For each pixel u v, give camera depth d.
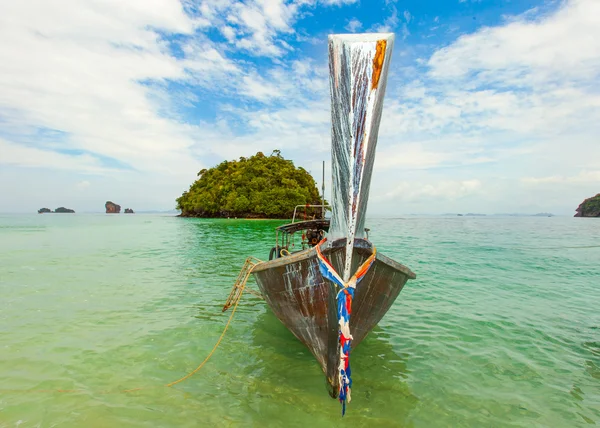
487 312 8.45
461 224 58.12
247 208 75.19
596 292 10.41
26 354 5.97
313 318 5.25
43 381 5.09
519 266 14.78
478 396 4.84
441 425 4.21
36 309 8.47
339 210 4.37
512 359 5.94
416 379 5.28
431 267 14.52
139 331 7.09
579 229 43.38
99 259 16.36
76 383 5.05
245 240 26.36
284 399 4.73
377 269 5.14
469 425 4.22
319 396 4.82
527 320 7.87
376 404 4.63
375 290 5.34
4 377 5.19
